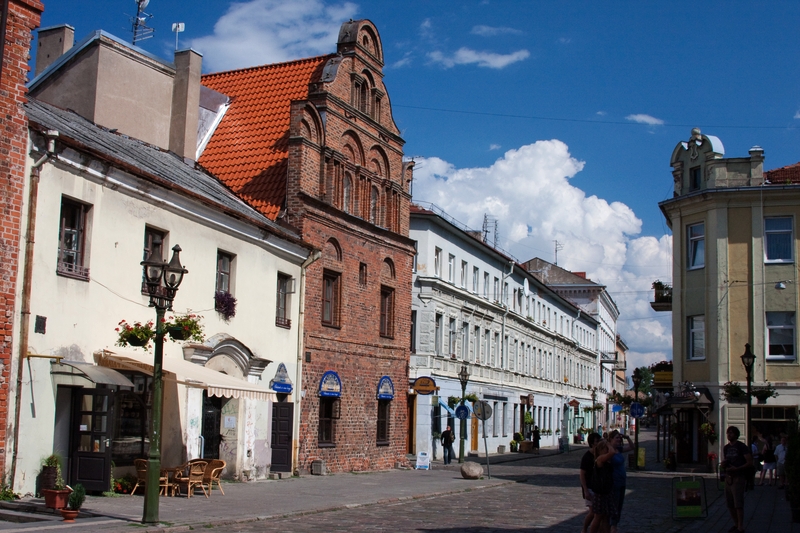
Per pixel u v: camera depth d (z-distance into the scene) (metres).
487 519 18.86
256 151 32.12
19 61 17.41
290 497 21.53
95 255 19.59
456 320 51.44
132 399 20.86
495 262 59.59
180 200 22.70
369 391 33.91
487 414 32.81
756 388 38.12
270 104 34.28
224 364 24.91
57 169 18.33
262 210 29.86
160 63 29.67
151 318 21.70
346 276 32.34
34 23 17.83
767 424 38.25
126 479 20.03
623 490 13.91
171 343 22.56
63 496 15.58
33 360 17.42
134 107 28.52
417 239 47.38
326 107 31.03
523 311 66.62
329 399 31.45
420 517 18.81
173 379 19.34
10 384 16.86
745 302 39.09
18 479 16.95
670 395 41.06
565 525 18.12
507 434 61.47
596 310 99.69
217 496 20.86
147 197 21.45
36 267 17.61
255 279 26.84
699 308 40.50
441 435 45.84
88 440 18.56
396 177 36.47
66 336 18.55
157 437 15.29
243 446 25.70
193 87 30.39
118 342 20.14
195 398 22.98
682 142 42.38
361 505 20.77
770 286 38.94
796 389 37.94
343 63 32.47
